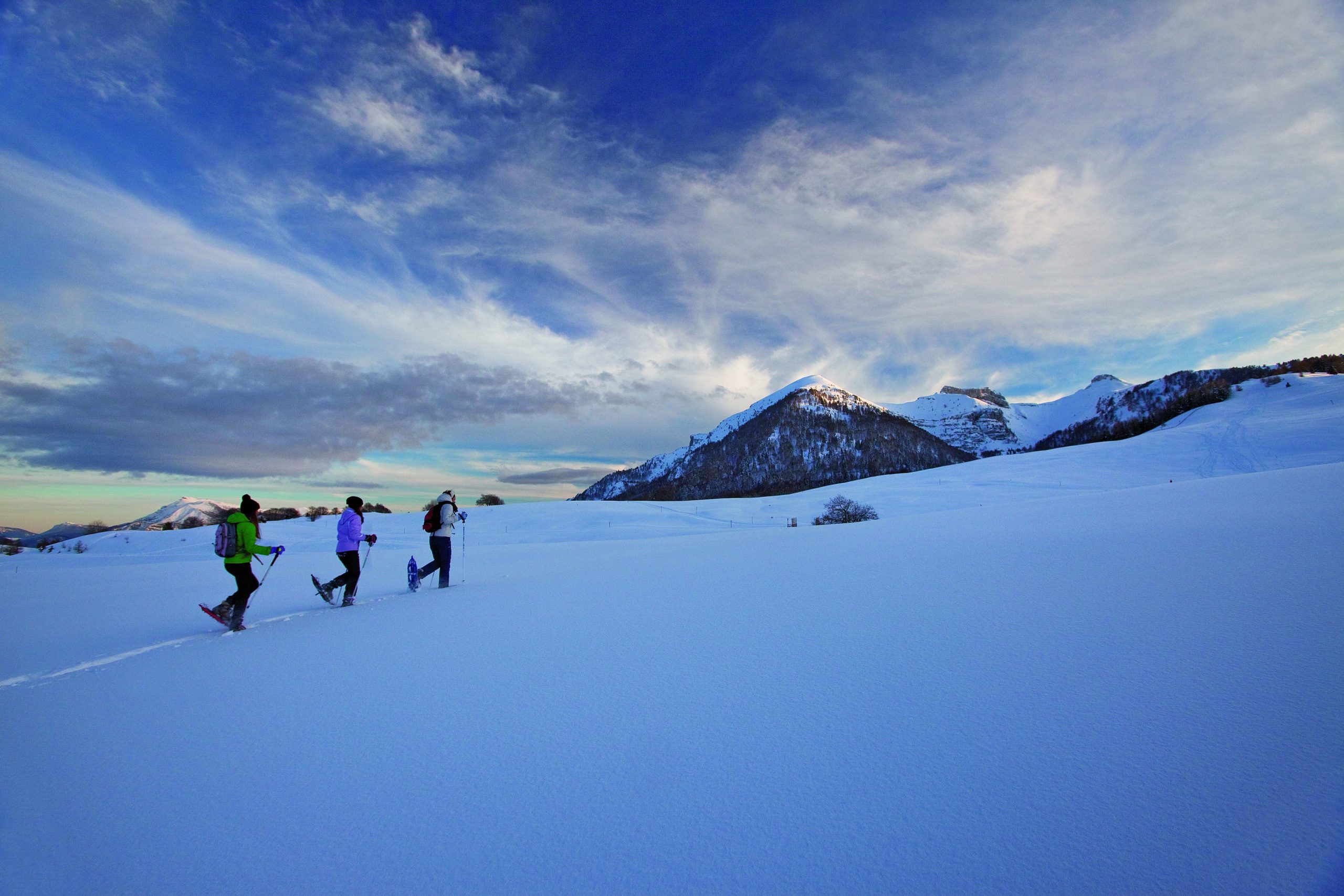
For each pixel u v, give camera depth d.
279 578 12.30
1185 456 57.97
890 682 3.15
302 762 2.75
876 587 5.30
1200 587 4.10
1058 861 1.83
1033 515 9.34
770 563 7.55
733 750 2.59
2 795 2.54
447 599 7.10
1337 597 3.53
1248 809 1.95
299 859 2.05
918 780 2.26
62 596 10.07
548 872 1.93
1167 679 2.83
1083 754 2.33
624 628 4.72
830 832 2.02
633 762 2.55
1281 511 6.31
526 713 3.13
